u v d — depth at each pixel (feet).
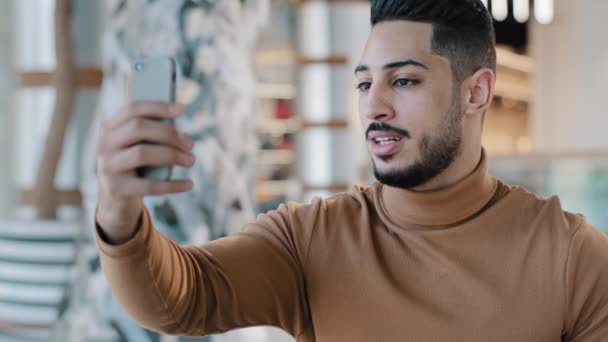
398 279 3.99
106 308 6.63
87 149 6.82
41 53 7.20
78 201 7.02
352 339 3.99
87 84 7.05
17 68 7.34
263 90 22.66
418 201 4.01
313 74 14.11
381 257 4.05
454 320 3.87
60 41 6.95
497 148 29.25
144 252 3.20
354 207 4.28
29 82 7.25
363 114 3.93
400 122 3.83
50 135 6.97
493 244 3.96
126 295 3.30
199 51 6.65
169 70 3.00
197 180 6.66
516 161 13.85
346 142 14.17
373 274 3.98
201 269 3.78
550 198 4.14
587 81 25.45
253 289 3.94
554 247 3.92
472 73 3.96
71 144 7.04
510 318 3.84
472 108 3.99
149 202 6.64
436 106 3.84
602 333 3.83
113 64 6.72
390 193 4.12
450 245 3.96
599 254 3.91
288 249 4.17
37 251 6.82
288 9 17.46
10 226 6.88
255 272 3.98
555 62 26.22
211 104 6.74
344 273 4.04
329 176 14.11
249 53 7.20
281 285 4.07
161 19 6.59
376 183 4.37
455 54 3.88
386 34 3.86
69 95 6.98
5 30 7.96
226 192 6.86
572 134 25.85
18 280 6.88
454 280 3.91
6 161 7.63
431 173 3.89
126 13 6.66
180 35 6.59
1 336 6.95
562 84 26.07
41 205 7.00
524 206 4.08
